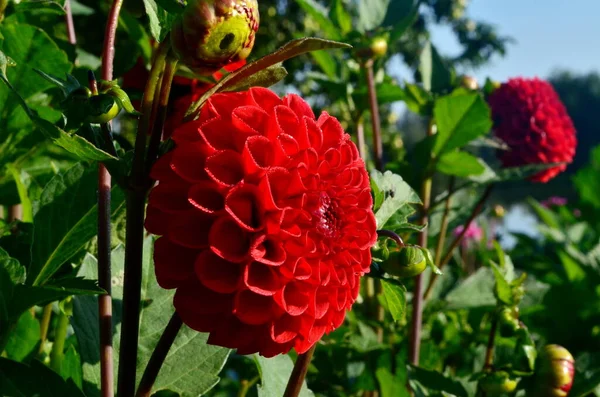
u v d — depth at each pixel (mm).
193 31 361
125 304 396
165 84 388
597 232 1439
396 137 1323
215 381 471
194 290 380
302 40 381
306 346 392
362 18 775
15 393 410
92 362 454
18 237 516
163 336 405
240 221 370
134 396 404
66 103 375
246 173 383
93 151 367
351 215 399
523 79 873
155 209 380
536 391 581
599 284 1114
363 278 803
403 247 467
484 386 583
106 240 421
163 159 382
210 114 394
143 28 619
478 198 943
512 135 845
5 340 409
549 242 1380
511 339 739
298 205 384
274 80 414
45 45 534
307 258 389
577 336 976
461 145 733
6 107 544
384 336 793
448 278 902
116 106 378
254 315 378
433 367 740
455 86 851
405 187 506
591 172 1509
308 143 394
